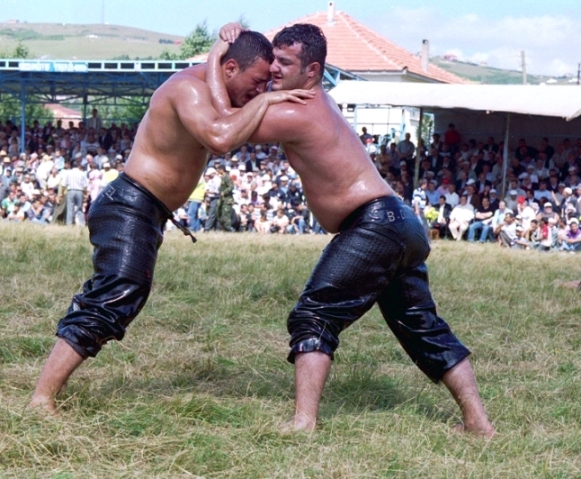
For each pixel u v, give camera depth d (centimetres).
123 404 465
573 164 2302
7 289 805
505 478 390
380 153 2538
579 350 698
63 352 450
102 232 464
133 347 630
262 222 2242
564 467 407
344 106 2705
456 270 1141
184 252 1223
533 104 2225
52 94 3678
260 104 438
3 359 582
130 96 3975
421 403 521
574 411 507
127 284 457
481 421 462
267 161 2508
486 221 2123
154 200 468
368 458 404
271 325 740
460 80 4731
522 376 604
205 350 641
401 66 4103
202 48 5588
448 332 477
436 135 2569
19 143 3189
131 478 369
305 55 445
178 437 414
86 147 2972
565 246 2009
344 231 457
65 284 860
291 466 385
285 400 515
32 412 425
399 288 472
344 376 570
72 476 368
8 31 17950
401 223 452
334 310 448
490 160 2358
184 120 441
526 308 866
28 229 1586
